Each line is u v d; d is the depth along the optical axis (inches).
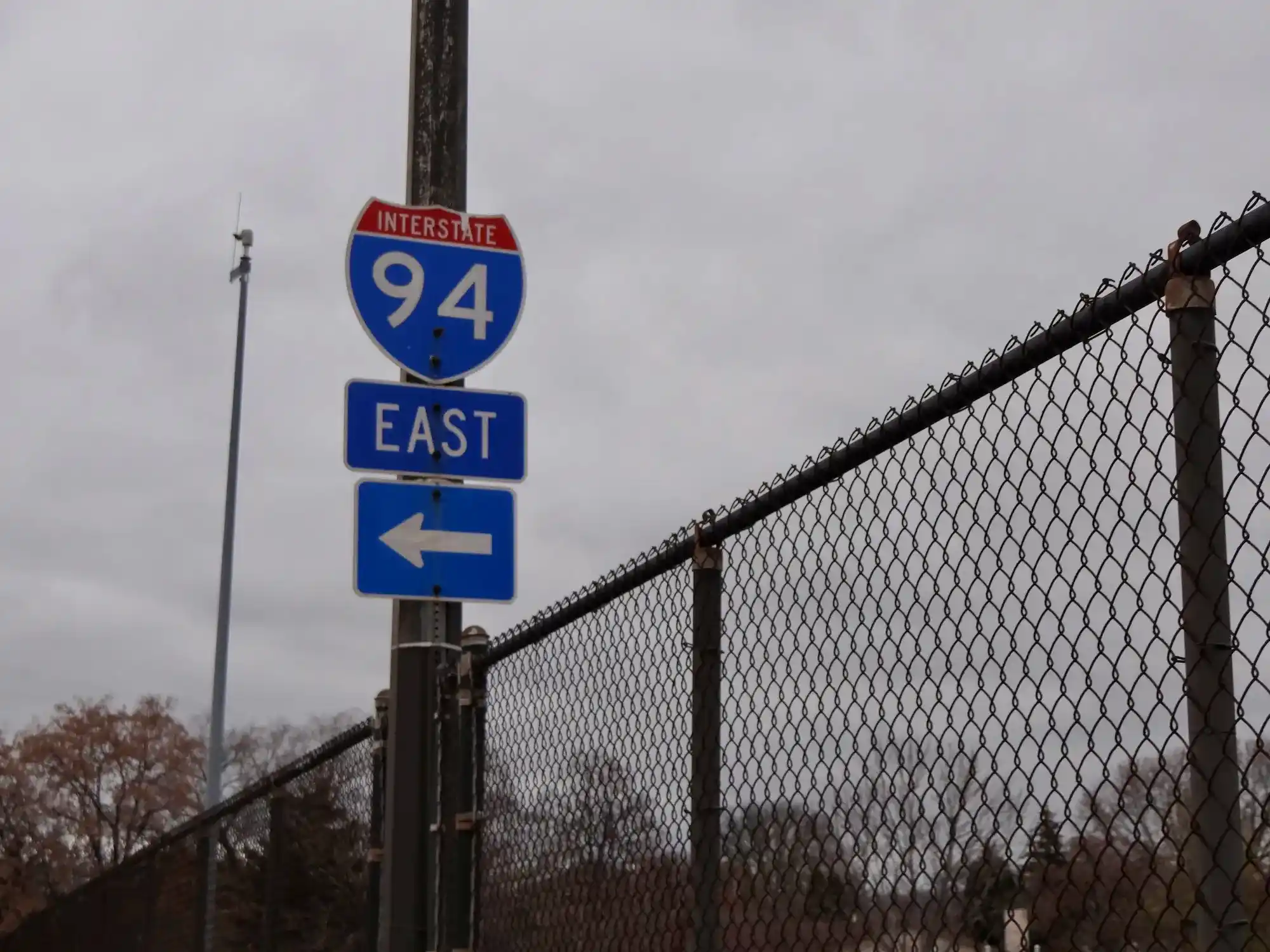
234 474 844.6
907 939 121.5
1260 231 98.6
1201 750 97.0
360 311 223.9
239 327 863.1
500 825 210.1
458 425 223.0
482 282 230.1
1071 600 109.7
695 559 160.1
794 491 142.9
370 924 253.9
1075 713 107.6
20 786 1210.0
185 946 385.7
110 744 1238.9
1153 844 100.1
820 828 134.5
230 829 358.0
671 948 160.4
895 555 129.1
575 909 184.2
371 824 258.4
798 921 134.6
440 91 236.4
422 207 230.1
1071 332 111.4
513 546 222.2
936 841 119.5
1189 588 99.7
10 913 1153.4
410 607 221.8
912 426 127.3
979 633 118.0
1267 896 92.5
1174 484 102.2
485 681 220.5
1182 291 102.5
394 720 220.1
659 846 165.2
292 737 1229.7
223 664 818.8
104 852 1227.9
